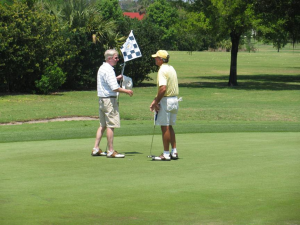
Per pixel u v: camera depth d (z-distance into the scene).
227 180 7.71
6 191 6.99
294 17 48.91
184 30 51.94
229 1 46.69
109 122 10.65
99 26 45.03
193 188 7.14
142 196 6.66
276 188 7.08
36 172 8.53
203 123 22.12
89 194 6.79
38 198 6.56
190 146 12.00
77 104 32.81
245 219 5.55
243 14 46.41
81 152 11.18
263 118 25.36
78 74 45.09
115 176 8.14
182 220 5.52
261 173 8.28
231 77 50.81
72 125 22.09
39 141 13.68
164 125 10.10
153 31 50.84
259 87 48.31
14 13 37.53
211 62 101.81
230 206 6.10
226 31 48.38
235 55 50.62
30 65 39.47
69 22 45.16
